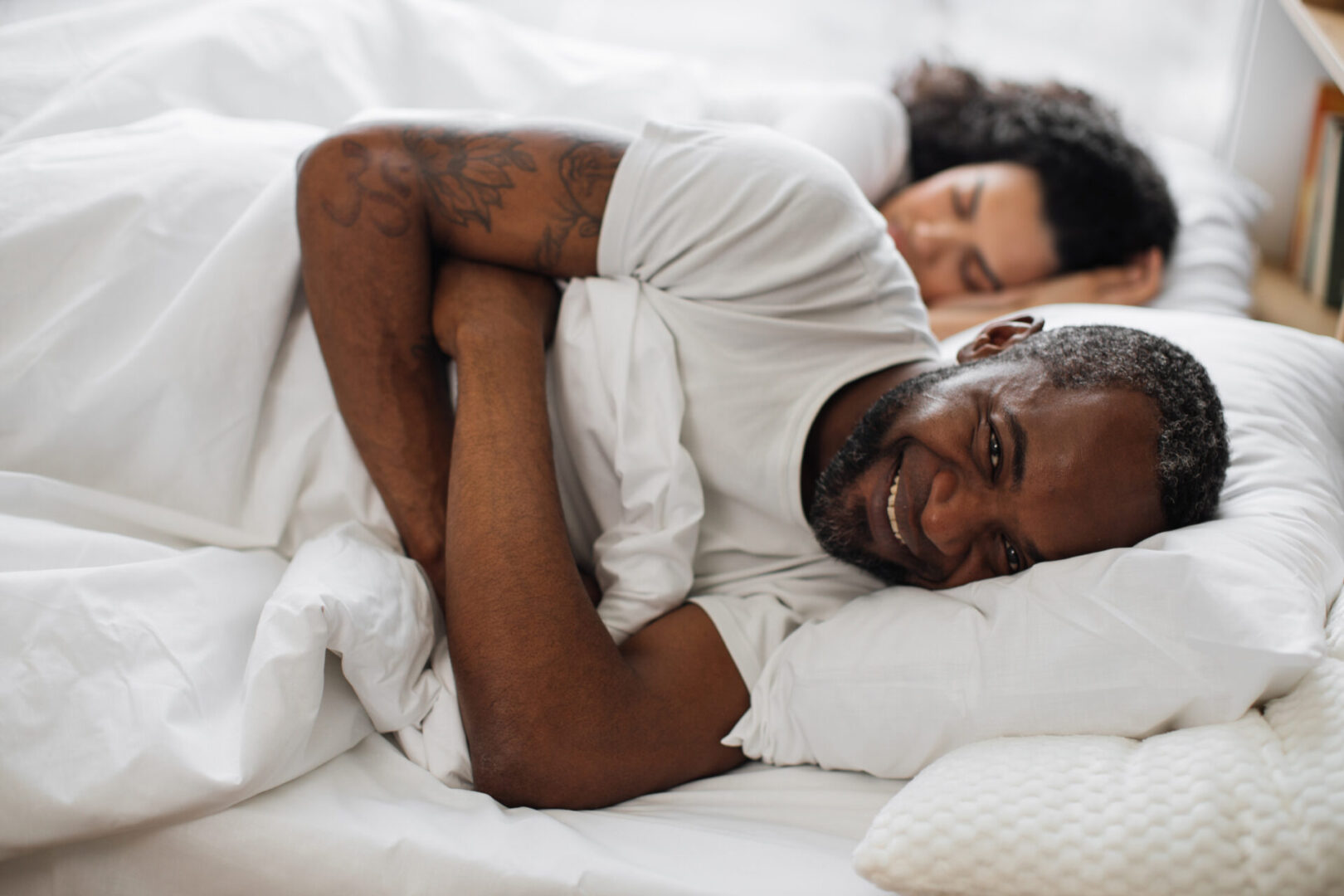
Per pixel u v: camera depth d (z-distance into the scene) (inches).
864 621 35.3
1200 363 37.6
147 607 31.0
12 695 27.4
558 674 33.1
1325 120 67.2
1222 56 85.0
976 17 89.4
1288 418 41.1
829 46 89.0
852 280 40.2
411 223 39.0
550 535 35.0
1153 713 29.0
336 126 51.1
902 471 36.1
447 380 41.8
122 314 37.5
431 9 57.0
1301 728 26.8
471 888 28.5
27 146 39.8
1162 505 33.6
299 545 39.2
